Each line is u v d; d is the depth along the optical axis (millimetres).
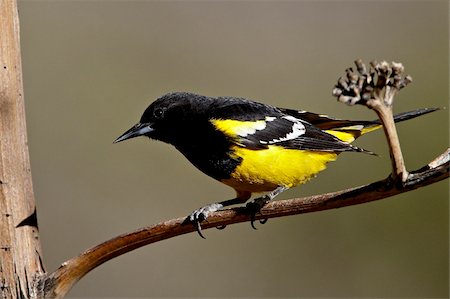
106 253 6297
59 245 12133
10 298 6211
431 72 13344
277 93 13969
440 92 12727
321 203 6039
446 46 13969
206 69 14117
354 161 12328
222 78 14047
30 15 13664
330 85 13945
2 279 6215
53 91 13219
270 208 6363
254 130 8094
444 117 12219
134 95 13500
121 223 12328
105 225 12352
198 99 8336
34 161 12602
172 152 12883
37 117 12930
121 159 12797
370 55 14266
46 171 12570
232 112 8188
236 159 8078
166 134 8414
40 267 6344
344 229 12273
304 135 8281
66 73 13398
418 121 12180
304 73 14148
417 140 12117
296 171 8266
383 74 5051
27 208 6332
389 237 12094
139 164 12828
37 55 13398
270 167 8109
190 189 12734
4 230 6227
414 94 12758
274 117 8320
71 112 13094
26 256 6277
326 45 14500
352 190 5855
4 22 6238
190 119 8234
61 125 12977
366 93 5078
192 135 8227
